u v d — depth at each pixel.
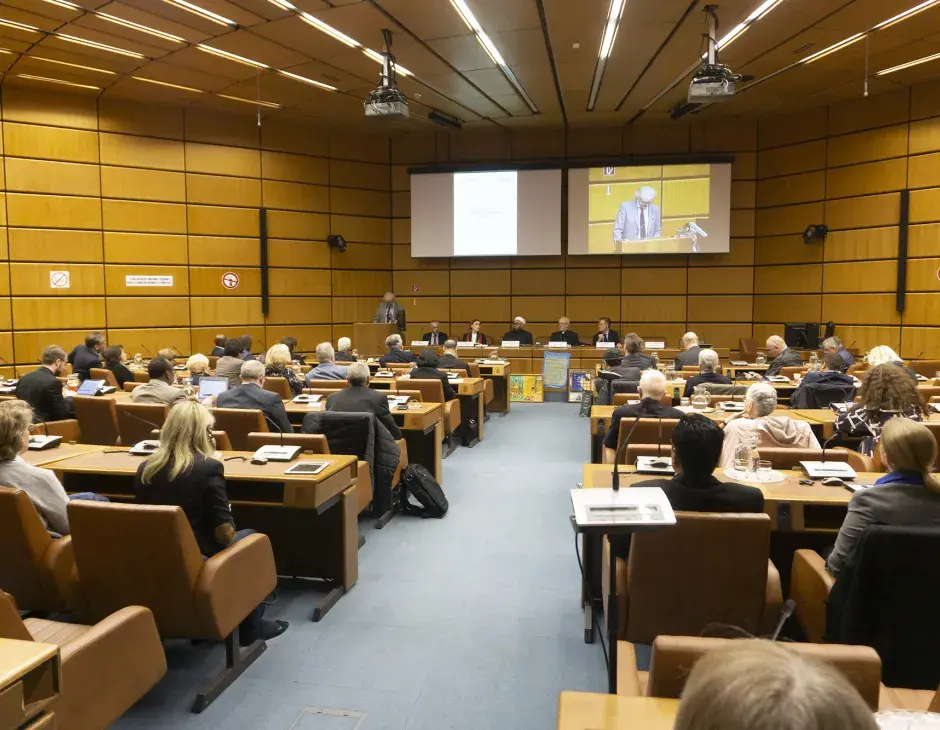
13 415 2.68
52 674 1.51
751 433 3.69
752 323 12.09
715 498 2.42
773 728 0.49
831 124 10.89
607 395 6.71
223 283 11.31
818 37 7.81
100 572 2.48
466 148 12.67
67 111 9.89
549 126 12.15
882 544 1.95
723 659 0.58
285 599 3.56
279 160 11.77
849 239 10.79
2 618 1.69
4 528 2.49
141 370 8.30
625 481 3.11
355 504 3.76
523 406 10.33
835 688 0.52
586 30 7.54
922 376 7.75
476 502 5.37
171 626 2.52
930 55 8.55
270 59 8.52
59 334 9.95
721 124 11.88
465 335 11.91
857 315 10.77
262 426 4.43
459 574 3.93
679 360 8.27
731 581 2.27
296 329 12.09
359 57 8.44
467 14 7.13
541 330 12.68
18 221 9.58
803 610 2.58
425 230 12.66
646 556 2.29
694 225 11.83
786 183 11.49
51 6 6.92
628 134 12.16
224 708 2.57
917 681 2.00
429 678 2.80
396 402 5.64
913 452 2.25
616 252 12.10
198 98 10.27
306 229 12.11
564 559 4.17
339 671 2.86
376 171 12.83
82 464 3.43
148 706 2.58
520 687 2.74
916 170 10.02
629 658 1.90
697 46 8.05
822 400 5.52
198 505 2.71
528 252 12.38
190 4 6.84
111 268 10.33
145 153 10.53
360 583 3.80
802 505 2.83
